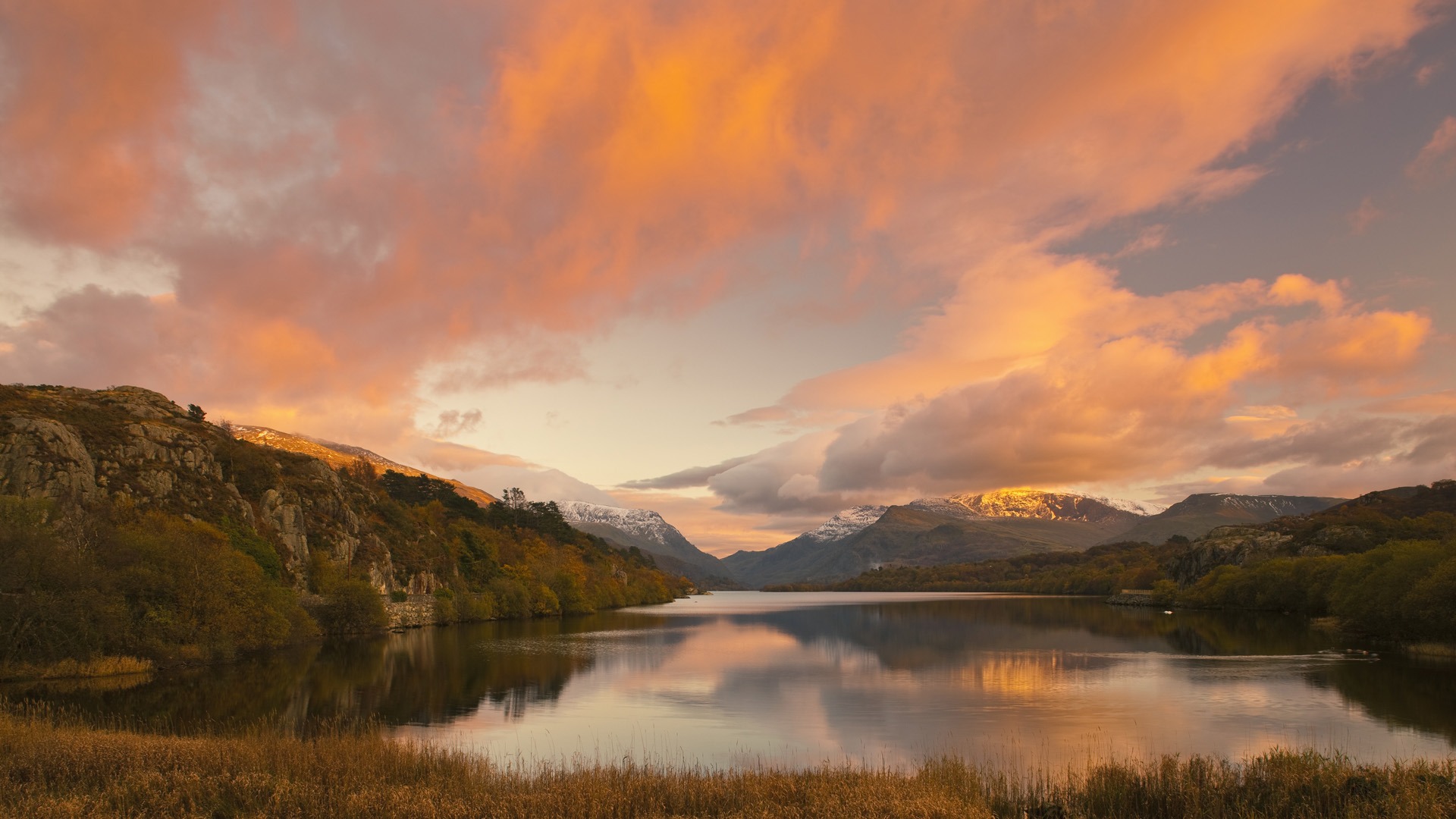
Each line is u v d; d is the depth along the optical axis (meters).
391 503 144.75
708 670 70.69
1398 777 24.42
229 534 89.00
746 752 38.66
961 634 111.81
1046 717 47.91
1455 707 50.19
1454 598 75.81
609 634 110.94
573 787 22.92
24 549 54.34
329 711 48.00
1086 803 24.09
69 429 81.75
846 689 59.25
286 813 20.28
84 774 23.20
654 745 40.09
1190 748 39.28
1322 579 127.62
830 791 23.25
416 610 118.25
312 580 103.56
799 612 186.62
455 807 20.58
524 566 162.38
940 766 28.75
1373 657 77.00
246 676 60.88
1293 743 40.25
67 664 55.22
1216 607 169.50
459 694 55.34
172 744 27.08
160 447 93.12
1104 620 141.38
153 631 61.78
